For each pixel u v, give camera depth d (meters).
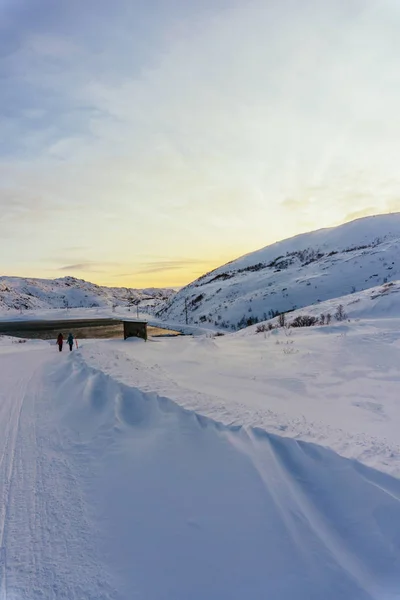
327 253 137.00
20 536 3.75
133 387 7.94
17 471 5.18
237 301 94.38
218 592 2.94
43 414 7.97
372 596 2.78
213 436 5.23
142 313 166.12
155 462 4.97
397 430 5.60
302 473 4.25
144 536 3.66
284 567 3.10
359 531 3.37
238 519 3.69
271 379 9.79
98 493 4.52
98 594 3.00
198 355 14.76
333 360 11.88
